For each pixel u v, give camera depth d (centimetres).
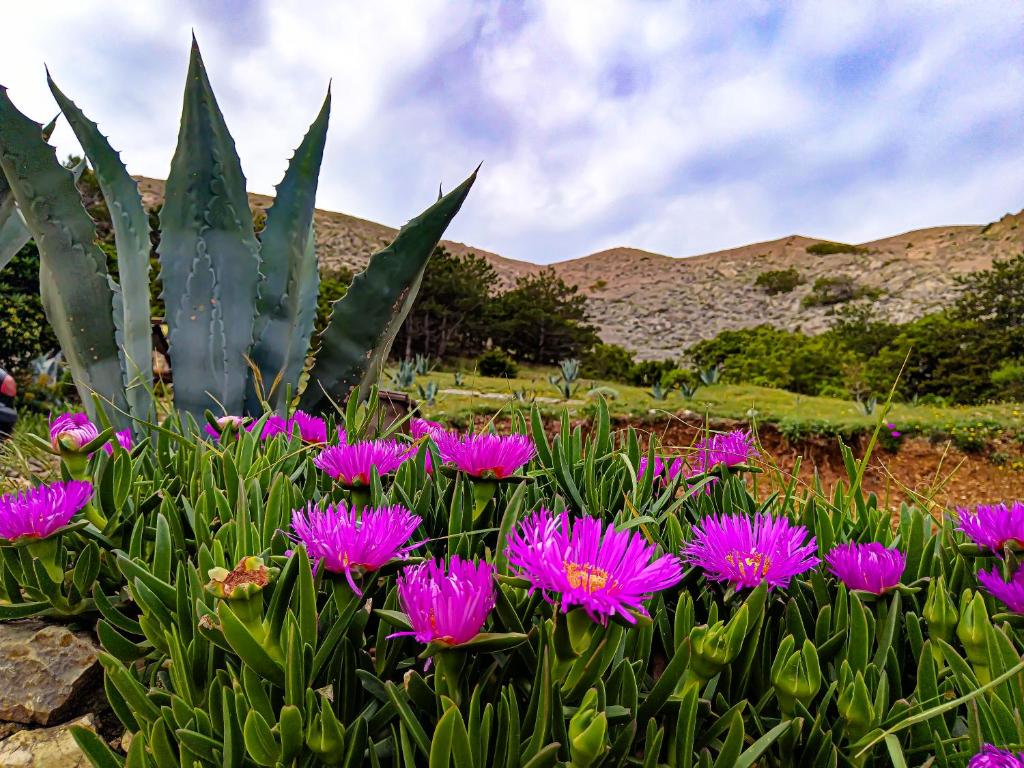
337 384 231
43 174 204
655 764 55
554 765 50
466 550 83
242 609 58
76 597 99
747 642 67
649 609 75
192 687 69
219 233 236
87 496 89
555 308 4019
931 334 2041
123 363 223
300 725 55
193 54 225
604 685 58
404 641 70
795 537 68
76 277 212
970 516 79
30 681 95
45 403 774
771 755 64
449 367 3128
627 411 940
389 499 93
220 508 95
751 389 1530
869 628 71
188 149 229
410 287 230
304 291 269
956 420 900
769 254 7769
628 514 93
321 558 61
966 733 62
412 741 59
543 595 58
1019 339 1870
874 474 838
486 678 61
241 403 240
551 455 108
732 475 111
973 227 7150
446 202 222
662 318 6078
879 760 61
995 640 59
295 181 249
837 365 2139
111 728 95
